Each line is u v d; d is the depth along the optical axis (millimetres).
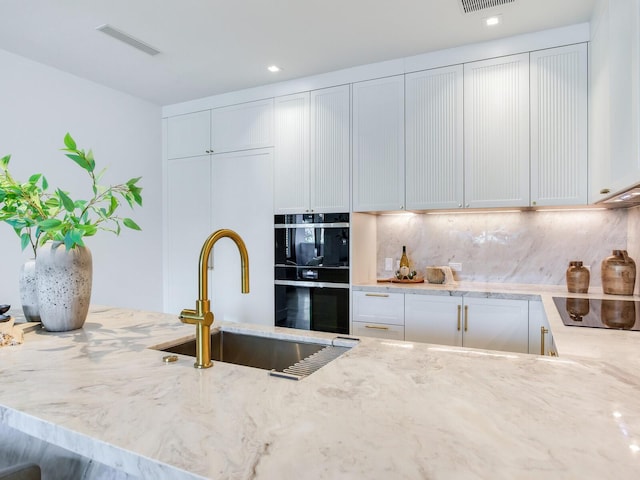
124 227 3654
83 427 701
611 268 2439
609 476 545
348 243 3111
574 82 2490
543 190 2586
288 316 3357
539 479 540
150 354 1174
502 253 3078
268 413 751
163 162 4020
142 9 2299
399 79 2975
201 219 3797
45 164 3047
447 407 771
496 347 2578
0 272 2742
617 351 1156
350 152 3131
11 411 784
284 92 3389
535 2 2227
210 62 3002
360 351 1172
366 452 611
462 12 2340
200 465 580
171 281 3965
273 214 3432
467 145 2783
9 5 2248
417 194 2928
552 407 766
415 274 3217
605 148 1985
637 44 1301
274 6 2271
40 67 3016
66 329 1474
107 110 3504
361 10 2314
